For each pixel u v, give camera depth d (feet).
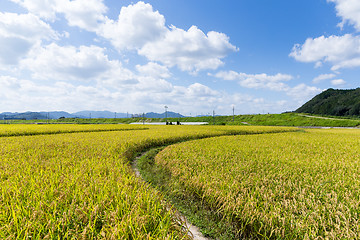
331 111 556.92
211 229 15.37
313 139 68.18
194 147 45.47
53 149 38.99
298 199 16.20
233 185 18.93
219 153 37.01
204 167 27.25
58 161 27.43
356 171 25.16
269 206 15.17
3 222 11.08
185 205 19.40
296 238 11.99
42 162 26.66
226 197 16.48
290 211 13.88
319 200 15.72
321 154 38.93
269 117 317.83
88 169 22.99
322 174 23.16
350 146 51.39
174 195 21.24
